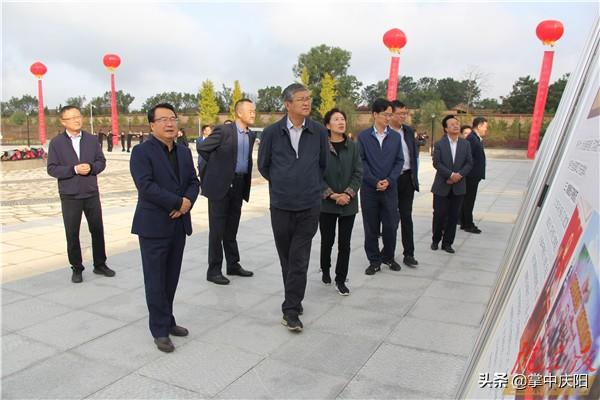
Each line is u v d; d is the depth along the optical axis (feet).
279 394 8.14
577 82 6.34
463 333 10.59
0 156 55.52
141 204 9.86
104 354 9.65
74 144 14.12
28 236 20.34
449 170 17.01
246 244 19.21
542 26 64.08
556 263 3.37
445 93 209.15
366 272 15.05
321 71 178.09
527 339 3.46
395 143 14.84
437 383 8.46
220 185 13.71
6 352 9.72
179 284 14.14
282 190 11.02
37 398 8.04
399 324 11.11
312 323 11.21
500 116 122.52
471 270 15.53
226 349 9.87
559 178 4.87
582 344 2.35
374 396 8.07
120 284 14.05
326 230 13.48
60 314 11.75
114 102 111.14
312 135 11.24
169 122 9.90
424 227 22.70
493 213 26.73
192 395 8.13
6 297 12.92
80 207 14.07
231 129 13.76
